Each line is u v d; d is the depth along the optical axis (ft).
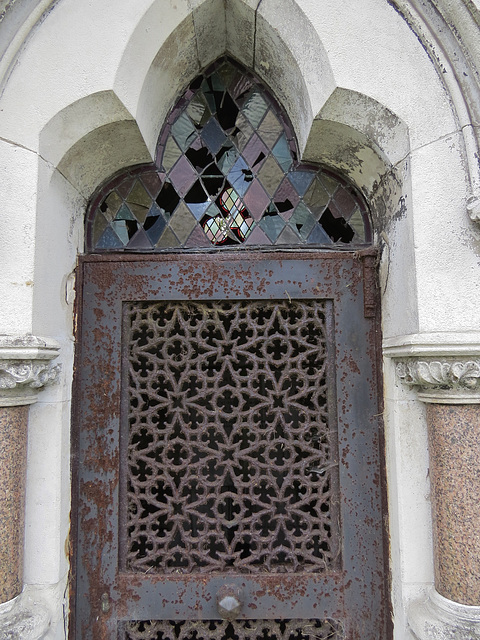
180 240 5.84
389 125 4.83
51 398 5.03
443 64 4.62
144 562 5.37
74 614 5.20
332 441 5.51
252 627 5.34
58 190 5.14
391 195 5.17
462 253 4.49
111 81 4.67
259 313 6.13
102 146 5.31
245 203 5.90
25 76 4.71
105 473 5.40
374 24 4.74
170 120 5.94
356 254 5.67
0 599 4.34
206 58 5.81
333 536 5.41
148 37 4.86
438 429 4.55
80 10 4.75
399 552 4.87
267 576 5.32
